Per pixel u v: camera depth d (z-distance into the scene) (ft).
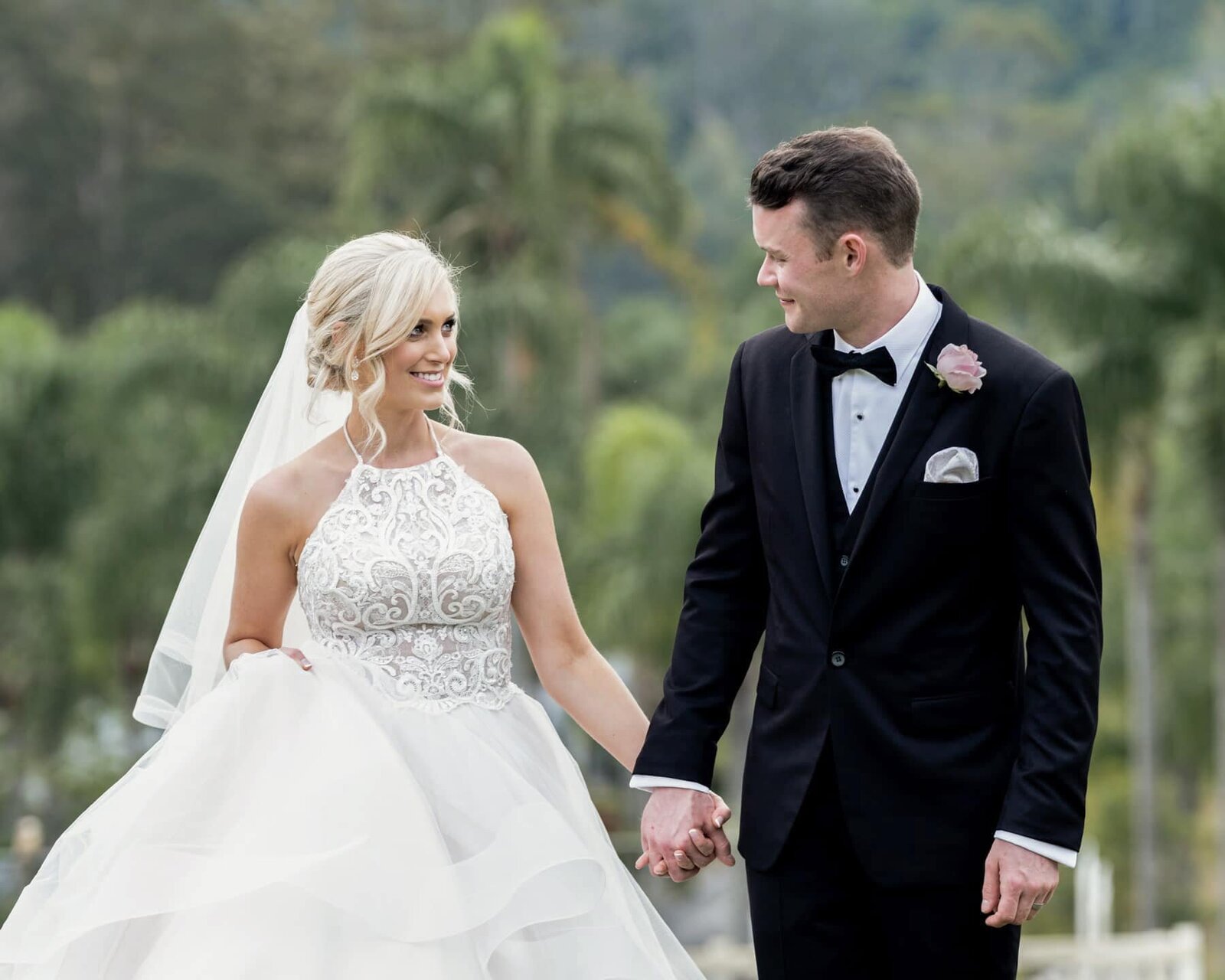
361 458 17.66
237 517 18.31
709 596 16.83
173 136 187.42
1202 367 68.95
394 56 183.21
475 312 81.20
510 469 18.02
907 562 15.38
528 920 16.21
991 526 15.34
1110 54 252.21
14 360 93.30
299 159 187.52
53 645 95.86
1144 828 81.05
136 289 183.21
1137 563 78.64
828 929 15.87
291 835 15.97
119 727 113.09
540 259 88.69
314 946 15.53
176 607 18.28
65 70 180.14
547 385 83.71
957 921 15.42
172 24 186.80
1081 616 14.93
